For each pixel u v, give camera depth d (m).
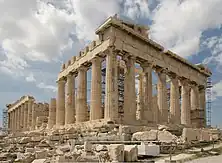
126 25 39.81
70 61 49.59
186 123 50.75
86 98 44.31
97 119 37.47
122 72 51.09
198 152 21.56
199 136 27.94
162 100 44.62
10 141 36.69
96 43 40.41
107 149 18.33
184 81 52.19
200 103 57.88
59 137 33.44
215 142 28.69
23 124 76.56
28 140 33.34
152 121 40.50
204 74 58.53
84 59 43.47
